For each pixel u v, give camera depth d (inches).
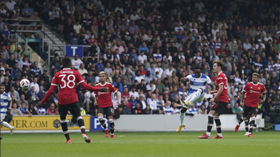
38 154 548.4
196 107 1633.9
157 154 552.1
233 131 1569.9
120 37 1920.5
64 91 698.8
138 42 1911.9
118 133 1401.3
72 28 1873.8
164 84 1731.1
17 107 1424.7
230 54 2018.9
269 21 2356.1
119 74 1680.6
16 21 1812.3
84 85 695.1
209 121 921.5
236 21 2297.0
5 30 1713.8
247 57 2028.8
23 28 1823.3
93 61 1685.5
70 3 1996.8
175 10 2194.9
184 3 2255.2
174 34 2027.6
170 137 1042.7
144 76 1749.5
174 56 1900.8
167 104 1615.4
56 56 1648.6
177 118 1574.8
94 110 1504.7
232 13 2369.6
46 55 1806.1
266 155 549.0
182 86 1694.1
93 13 1971.0
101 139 924.6
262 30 2284.7
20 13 1845.5
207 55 1937.7
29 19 1828.2
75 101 701.3
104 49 1834.4
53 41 1790.1
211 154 556.4
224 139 897.5
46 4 1918.1
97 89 696.4
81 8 2004.2
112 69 1691.7
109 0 2100.1
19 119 1398.9
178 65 1860.2
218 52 2028.8
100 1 2091.5
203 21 2204.7
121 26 1979.6
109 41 1844.2
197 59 1857.8
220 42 2095.2
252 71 1984.5
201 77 951.0
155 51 1926.7
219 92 895.7
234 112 1664.6
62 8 1961.1
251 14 2372.0
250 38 2212.1
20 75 1567.4
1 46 1652.3
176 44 2000.5
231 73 1900.8
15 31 1731.1
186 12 2244.1
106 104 1005.2
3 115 1097.4
